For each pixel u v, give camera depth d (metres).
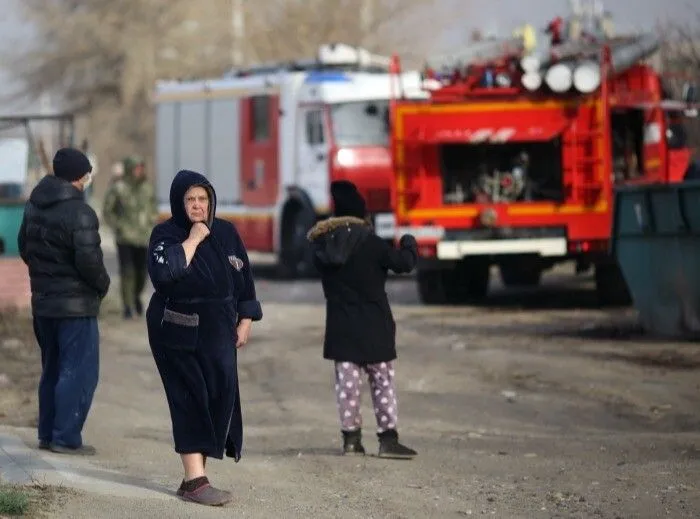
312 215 50.19
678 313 30.91
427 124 38.66
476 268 41.50
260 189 52.75
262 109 52.66
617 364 27.61
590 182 38.53
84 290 19.03
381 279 19.61
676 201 30.28
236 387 15.55
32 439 19.89
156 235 15.27
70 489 15.52
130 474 17.33
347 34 98.19
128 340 33.25
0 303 35.66
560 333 32.69
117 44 115.31
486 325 34.84
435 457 19.58
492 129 38.41
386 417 19.48
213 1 112.75
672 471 17.86
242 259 15.53
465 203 38.84
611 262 38.44
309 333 34.09
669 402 24.02
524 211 38.62
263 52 102.38
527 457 19.45
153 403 25.03
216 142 55.28
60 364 19.03
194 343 15.12
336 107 49.50
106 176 117.12
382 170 49.00
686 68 42.97
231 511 15.09
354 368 19.58
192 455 15.44
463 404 24.48
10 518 13.68
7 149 37.12
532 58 38.41
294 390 26.45
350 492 16.86
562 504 16.12
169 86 58.12
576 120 38.50
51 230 18.95
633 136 40.12
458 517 15.50
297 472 18.30
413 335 32.97
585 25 40.25
